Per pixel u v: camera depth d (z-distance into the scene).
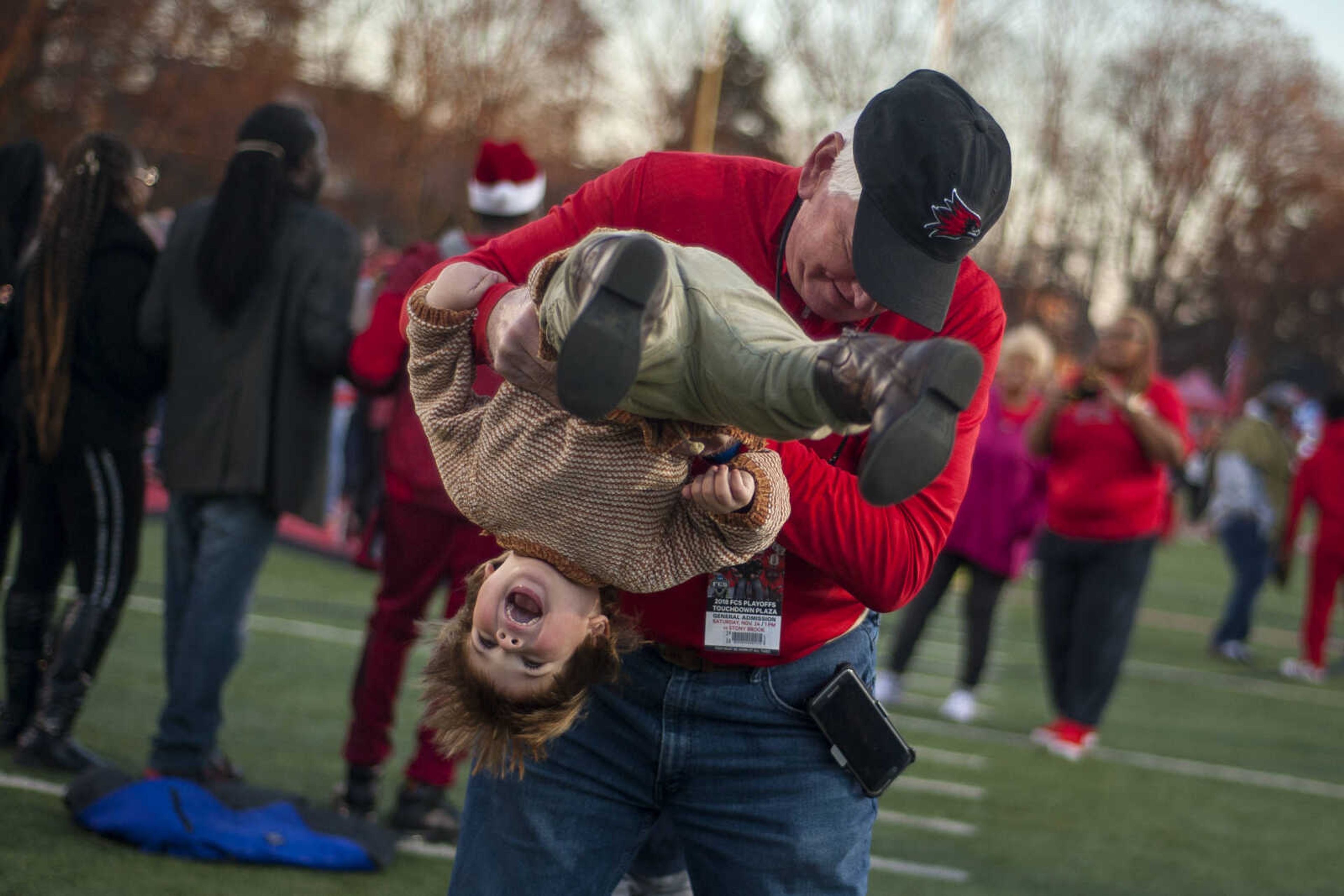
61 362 4.02
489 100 29.42
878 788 2.18
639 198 2.14
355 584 9.02
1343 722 8.55
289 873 3.55
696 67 35.38
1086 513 6.39
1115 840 5.09
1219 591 16.92
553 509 1.83
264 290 3.97
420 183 28.02
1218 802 5.96
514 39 29.64
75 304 4.03
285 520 10.71
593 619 1.94
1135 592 6.46
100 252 4.08
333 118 27.03
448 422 1.92
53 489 4.16
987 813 5.30
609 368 1.47
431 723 2.02
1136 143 46.25
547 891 2.17
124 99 19.61
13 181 4.46
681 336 1.65
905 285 1.87
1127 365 6.35
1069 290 46.59
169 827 3.53
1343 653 12.43
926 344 1.51
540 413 1.79
